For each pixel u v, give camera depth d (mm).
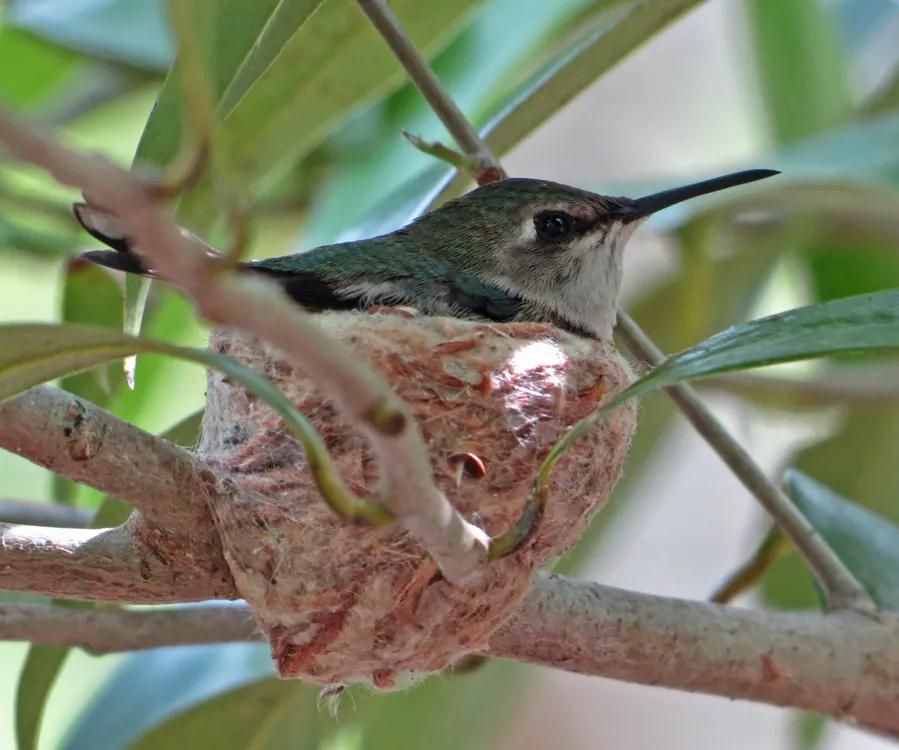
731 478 12336
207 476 4852
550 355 5648
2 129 2662
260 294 2982
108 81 10914
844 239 10297
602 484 5574
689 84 12688
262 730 7145
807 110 10867
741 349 4387
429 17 6691
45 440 4559
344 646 5031
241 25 5469
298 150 6332
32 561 4867
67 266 7016
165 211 2930
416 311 5906
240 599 5262
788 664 5871
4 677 10562
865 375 9945
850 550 6652
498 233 7102
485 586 4961
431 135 8891
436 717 8375
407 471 3486
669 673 5770
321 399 5262
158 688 7676
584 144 12484
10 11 9945
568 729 11977
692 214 9109
